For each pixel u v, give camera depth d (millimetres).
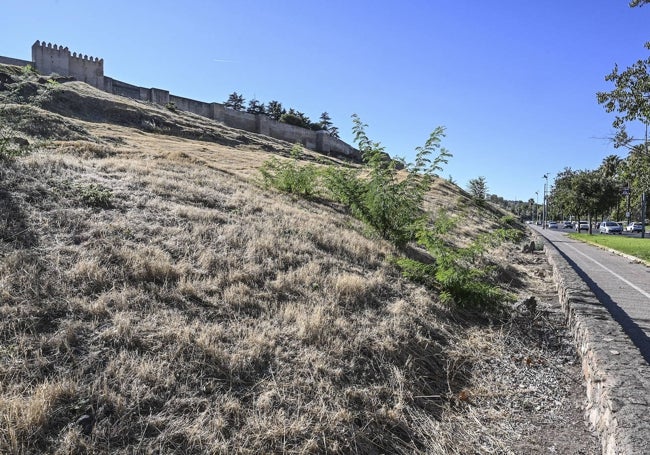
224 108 64938
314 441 3754
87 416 3389
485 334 7105
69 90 35844
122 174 10086
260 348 4691
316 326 5344
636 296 10750
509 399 5262
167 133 37781
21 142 9969
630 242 28656
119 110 37500
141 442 3340
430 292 8125
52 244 5738
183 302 5238
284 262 7324
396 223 11359
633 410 3553
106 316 4602
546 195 81562
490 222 26312
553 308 9320
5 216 6074
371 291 7125
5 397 3363
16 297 4477
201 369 4207
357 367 4977
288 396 4211
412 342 5891
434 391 5199
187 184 10703
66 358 3922
